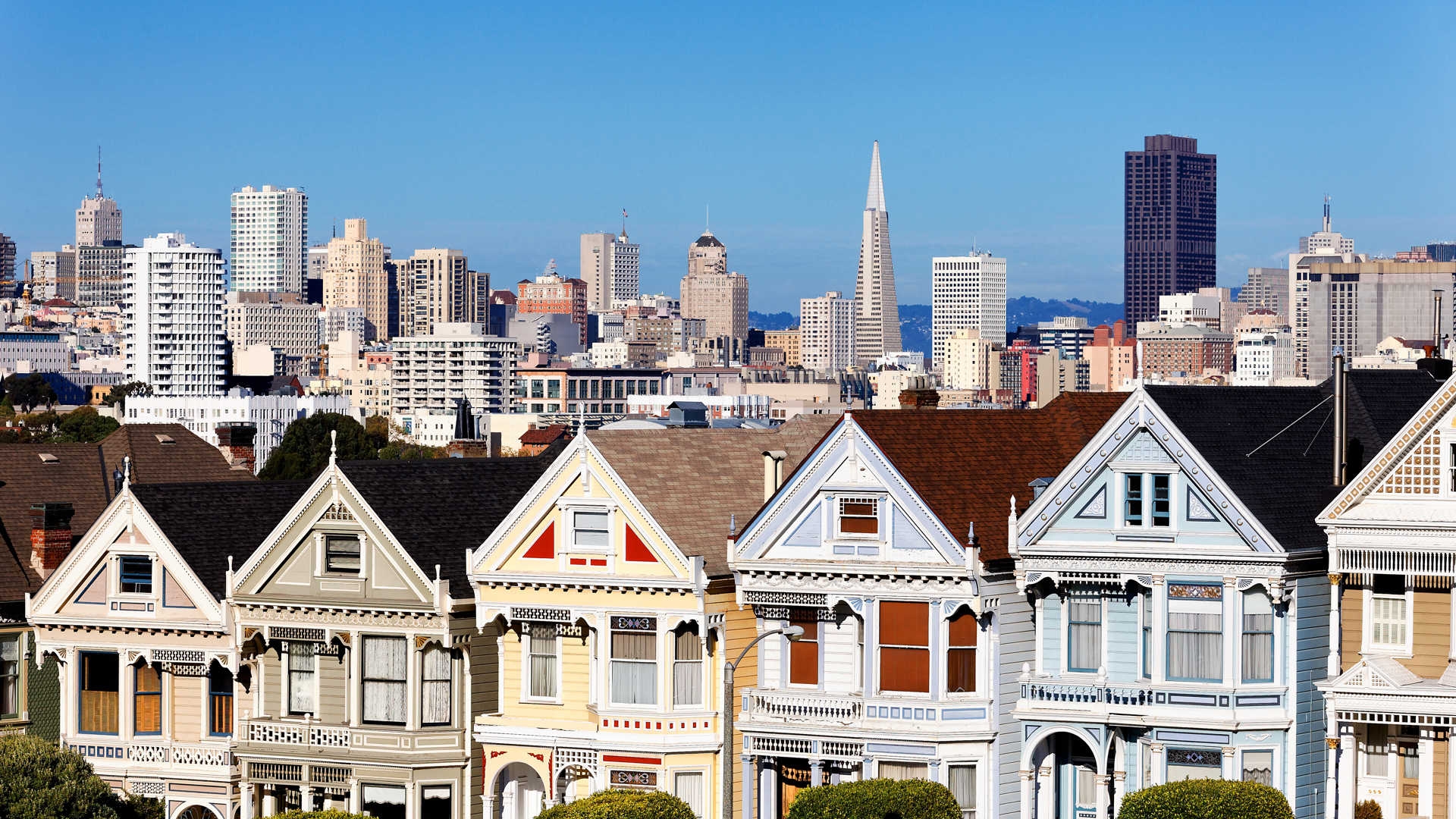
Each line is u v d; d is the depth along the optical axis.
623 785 72.75
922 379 85.88
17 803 73.44
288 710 78.12
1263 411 70.69
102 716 80.75
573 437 74.38
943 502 69.94
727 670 68.56
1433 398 64.44
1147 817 64.12
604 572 72.88
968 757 68.69
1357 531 65.38
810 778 71.88
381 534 75.69
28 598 81.00
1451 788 64.56
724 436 78.69
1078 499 67.62
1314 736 66.81
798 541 71.06
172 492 81.19
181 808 78.81
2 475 89.56
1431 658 65.38
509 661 75.44
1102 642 68.12
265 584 77.69
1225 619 65.88
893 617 69.88
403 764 75.06
